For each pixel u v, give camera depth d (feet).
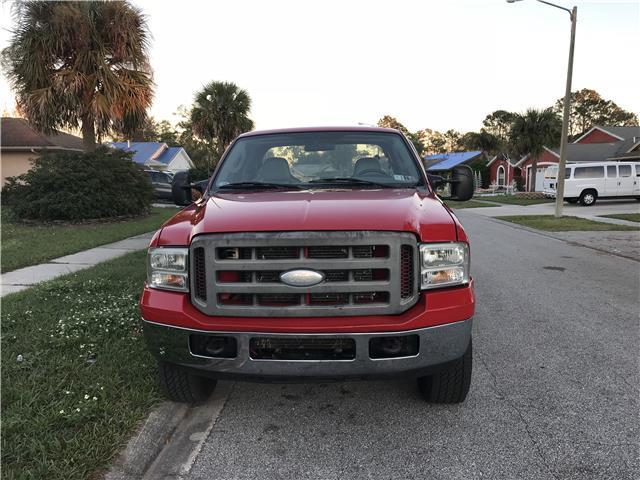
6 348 13.43
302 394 11.91
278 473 8.78
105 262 26.48
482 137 187.21
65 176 44.93
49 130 51.24
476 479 8.50
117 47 50.60
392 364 8.86
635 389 11.90
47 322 15.66
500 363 13.60
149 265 9.75
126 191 49.98
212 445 9.73
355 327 8.70
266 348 9.06
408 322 8.76
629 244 35.83
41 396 10.55
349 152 13.44
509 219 57.11
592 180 79.25
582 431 9.98
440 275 9.08
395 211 9.37
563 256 31.37
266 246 8.69
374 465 8.96
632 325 16.92
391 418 10.66
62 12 47.11
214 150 109.09
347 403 11.41
